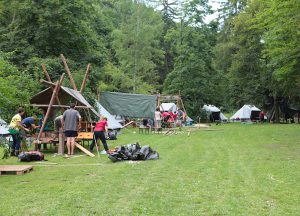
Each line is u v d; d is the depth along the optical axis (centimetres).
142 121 2941
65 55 2689
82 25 2705
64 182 840
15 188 777
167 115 2969
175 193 727
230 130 2712
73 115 1345
